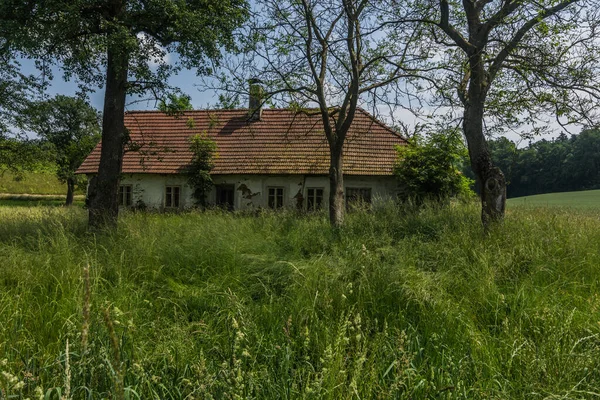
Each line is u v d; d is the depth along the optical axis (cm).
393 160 1953
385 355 348
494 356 362
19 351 362
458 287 552
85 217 1216
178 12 975
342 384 270
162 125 2358
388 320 455
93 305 461
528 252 651
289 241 821
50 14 964
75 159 4103
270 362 332
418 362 351
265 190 1988
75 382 281
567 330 369
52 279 569
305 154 2002
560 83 875
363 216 1041
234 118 2303
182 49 1045
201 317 488
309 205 1941
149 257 682
